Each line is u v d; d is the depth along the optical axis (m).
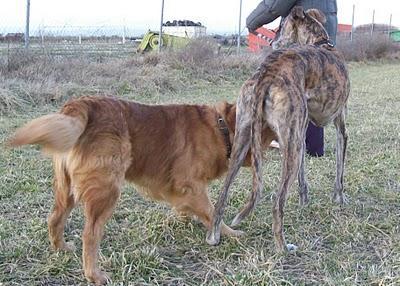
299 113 1.75
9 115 3.88
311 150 2.97
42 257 1.72
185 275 1.64
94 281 1.56
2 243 1.78
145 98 4.99
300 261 1.73
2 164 2.66
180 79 5.93
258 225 2.00
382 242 1.88
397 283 1.54
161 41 6.92
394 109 4.71
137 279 1.60
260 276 1.57
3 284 1.55
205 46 6.84
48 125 1.43
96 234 1.57
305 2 2.69
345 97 2.12
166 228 1.94
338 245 1.85
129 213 2.10
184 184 1.81
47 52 5.33
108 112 1.63
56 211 1.70
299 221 2.06
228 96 5.27
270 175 2.59
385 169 2.72
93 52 6.87
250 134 1.77
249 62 6.87
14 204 2.17
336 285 1.55
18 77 4.73
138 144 1.70
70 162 1.58
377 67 10.41
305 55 1.90
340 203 2.25
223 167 1.87
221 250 1.79
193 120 1.82
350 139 3.40
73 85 4.78
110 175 1.58
